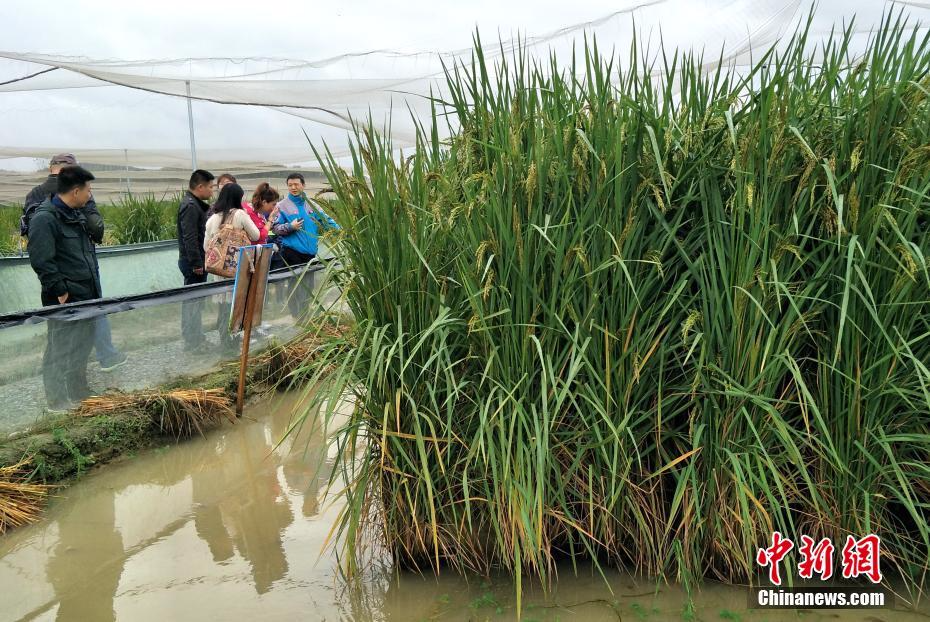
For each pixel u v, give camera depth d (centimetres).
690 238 273
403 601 277
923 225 267
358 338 279
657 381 274
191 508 385
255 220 756
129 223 1226
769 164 252
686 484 270
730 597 267
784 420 271
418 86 621
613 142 262
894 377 254
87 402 457
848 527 268
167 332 515
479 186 287
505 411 266
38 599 293
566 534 294
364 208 274
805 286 266
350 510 290
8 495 372
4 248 1098
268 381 581
